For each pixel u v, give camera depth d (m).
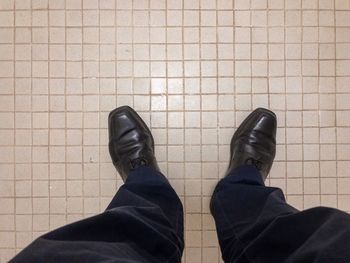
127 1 1.04
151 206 0.82
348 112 1.06
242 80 1.05
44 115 1.06
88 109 1.05
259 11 1.05
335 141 1.06
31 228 1.07
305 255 0.59
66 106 1.05
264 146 1.03
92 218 0.67
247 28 1.05
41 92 1.05
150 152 1.03
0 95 1.05
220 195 0.92
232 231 0.83
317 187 1.07
